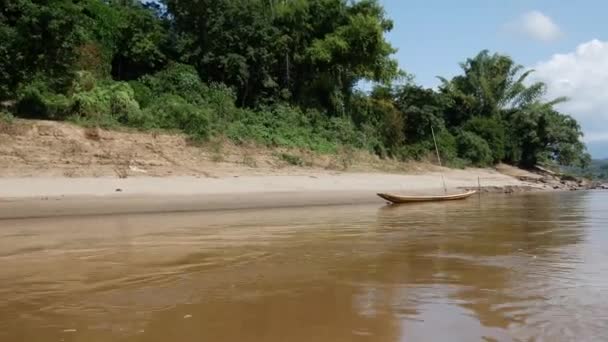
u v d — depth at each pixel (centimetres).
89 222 1348
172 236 1077
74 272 717
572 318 474
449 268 718
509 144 4722
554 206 1883
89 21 2495
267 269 725
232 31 3097
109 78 2680
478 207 1845
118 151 2142
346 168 2883
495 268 714
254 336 436
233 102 2941
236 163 2452
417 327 452
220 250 897
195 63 3102
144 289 612
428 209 1766
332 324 465
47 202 1580
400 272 694
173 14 3231
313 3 3325
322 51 3181
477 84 5078
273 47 3195
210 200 1809
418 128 4088
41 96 2191
